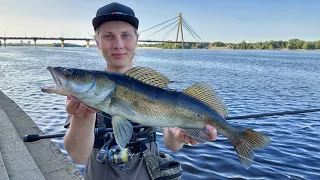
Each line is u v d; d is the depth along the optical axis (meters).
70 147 0.76
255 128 2.51
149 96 0.76
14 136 1.71
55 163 1.49
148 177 0.85
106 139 0.83
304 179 1.56
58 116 2.91
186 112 0.79
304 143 2.13
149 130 0.85
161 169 0.85
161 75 0.79
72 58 15.62
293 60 17.11
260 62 14.57
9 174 1.25
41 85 5.26
